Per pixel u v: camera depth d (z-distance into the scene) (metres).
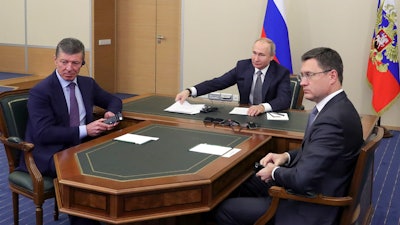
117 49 7.64
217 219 2.40
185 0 6.68
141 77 7.54
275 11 5.75
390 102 5.48
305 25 6.05
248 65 3.79
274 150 2.89
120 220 1.95
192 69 6.82
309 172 1.97
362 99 5.93
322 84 2.11
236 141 2.71
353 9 5.81
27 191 2.73
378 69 5.46
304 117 3.32
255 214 2.30
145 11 7.31
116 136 2.75
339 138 2.00
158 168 2.20
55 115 2.85
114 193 1.93
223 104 3.75
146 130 2.90
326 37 5.99
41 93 2.79
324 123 2.03
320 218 2.07
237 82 3.82
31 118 2.77
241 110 3.52
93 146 2.54
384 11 5.36
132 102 3.72
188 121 3.14
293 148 2.84
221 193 2.24
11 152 2.88
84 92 3.03
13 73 8.05
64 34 7.52
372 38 5.61
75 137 2.77
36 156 2.75
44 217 3.29
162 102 3.74
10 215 3.31
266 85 3.67
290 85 3.83
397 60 5.47
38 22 7.71
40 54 7.83
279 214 2.14
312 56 2.12
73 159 2.32
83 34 7.34
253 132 2.90
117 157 2.36
